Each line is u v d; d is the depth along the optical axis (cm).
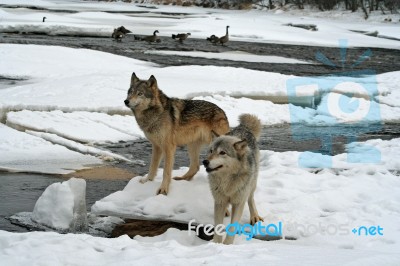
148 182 909
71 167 1104
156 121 880
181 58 3006
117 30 3834
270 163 1057
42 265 518
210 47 3725
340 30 5569
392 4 6906
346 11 7250
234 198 705
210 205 820
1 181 996
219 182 697
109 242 613
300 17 6938
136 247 591
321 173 991
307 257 559
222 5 8756
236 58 3175
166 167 871
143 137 1388
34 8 6744
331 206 822
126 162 1176
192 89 1811
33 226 775
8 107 1453
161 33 4475
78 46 3247
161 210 805
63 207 770
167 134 883
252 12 7825
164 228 775
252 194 754
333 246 682
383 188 902
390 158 1119
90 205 887
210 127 919
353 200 852
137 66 2480
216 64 2827
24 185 981
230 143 688
